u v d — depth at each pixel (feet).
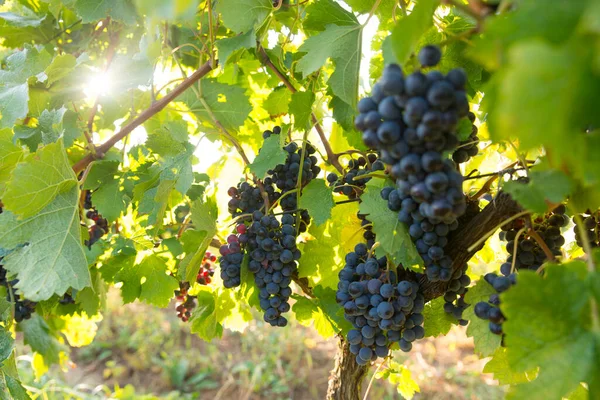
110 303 10.68
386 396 7.95
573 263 1.45
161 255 2.97
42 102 2.77
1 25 3.33
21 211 2.20
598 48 0.93
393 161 1.63
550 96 0.92
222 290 2.84
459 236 2.09
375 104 1.59
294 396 8.50
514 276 1.84
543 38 1.06
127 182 2.87
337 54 2.14
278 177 2.70
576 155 1.17
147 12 1.39
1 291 3.02
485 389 8.18
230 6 2.46
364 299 2.06
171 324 10.43
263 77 3.24
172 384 8.89
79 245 2.32
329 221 2.63
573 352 1.39
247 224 2.63
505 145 2.34
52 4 3.00
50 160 2.24
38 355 3.77
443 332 2.44
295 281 2.75
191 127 3.60
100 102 3.04
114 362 9.24
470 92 2.23
